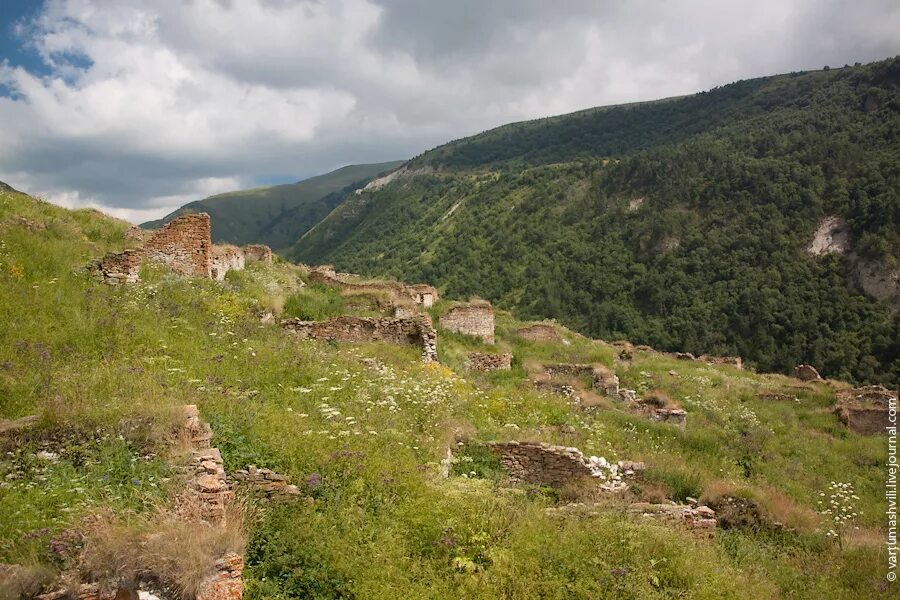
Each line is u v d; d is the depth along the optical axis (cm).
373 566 606
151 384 859
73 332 1070
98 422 681
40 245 1430
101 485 603
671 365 3058
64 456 651
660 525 823
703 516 966
